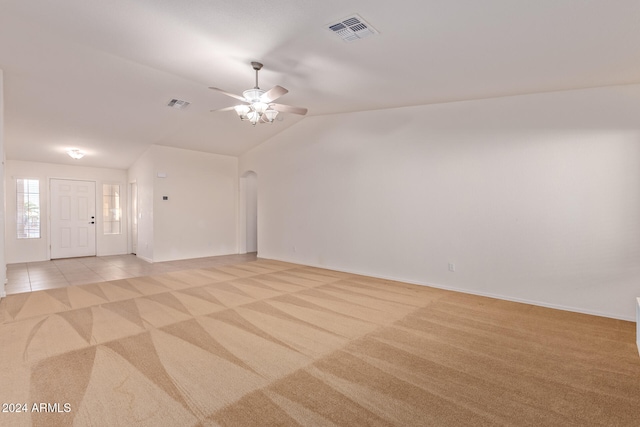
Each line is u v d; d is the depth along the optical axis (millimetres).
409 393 2062
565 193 3689
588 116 3545
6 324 3150
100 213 7809
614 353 2646
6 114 4895
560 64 2900
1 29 3109
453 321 3348
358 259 5613
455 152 4480
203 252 7543
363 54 3039
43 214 7059
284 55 3297
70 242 7418
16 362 2389
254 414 1835
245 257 7504
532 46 2582
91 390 2041
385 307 3789
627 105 3352
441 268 4641
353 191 5668
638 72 3029
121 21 2832
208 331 3025
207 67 3785
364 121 5492
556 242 3758
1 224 4004
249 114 3979
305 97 4711
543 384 2186
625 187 3375
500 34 2428
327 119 6039
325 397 2008
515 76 3281
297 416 1824
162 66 3828
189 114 5578
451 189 4520
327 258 6090
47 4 2645
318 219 6238
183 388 2082
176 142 6770
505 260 4098
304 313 3561
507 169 4059
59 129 5598
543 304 3848
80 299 4020
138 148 6867
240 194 8188
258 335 2949
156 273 5621
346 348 2703
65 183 7371
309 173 6383
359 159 5574
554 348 2729
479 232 4289
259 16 2561
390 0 2119
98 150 6730
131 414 1814
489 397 2029
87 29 3014
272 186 7164
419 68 3262
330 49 3018
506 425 1773
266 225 7332
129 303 3869
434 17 2271
